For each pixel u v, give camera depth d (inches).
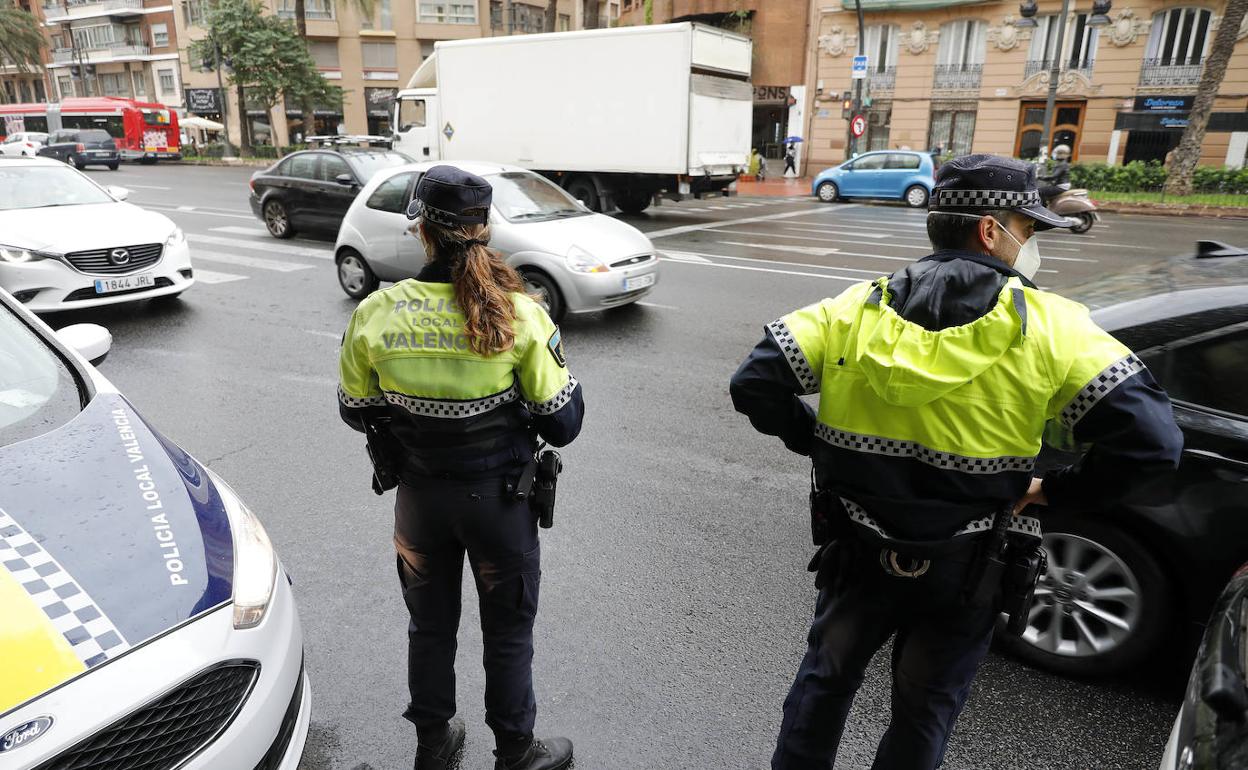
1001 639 119.1
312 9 1897.1
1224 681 57.4
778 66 1296.8
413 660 92.2
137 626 70.9
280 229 519.8
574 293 300.4
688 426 215.9
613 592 138.5
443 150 720.3
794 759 75.4
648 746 104.3
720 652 123.0
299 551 151.0
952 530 66.1
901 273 68.0
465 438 81.1
